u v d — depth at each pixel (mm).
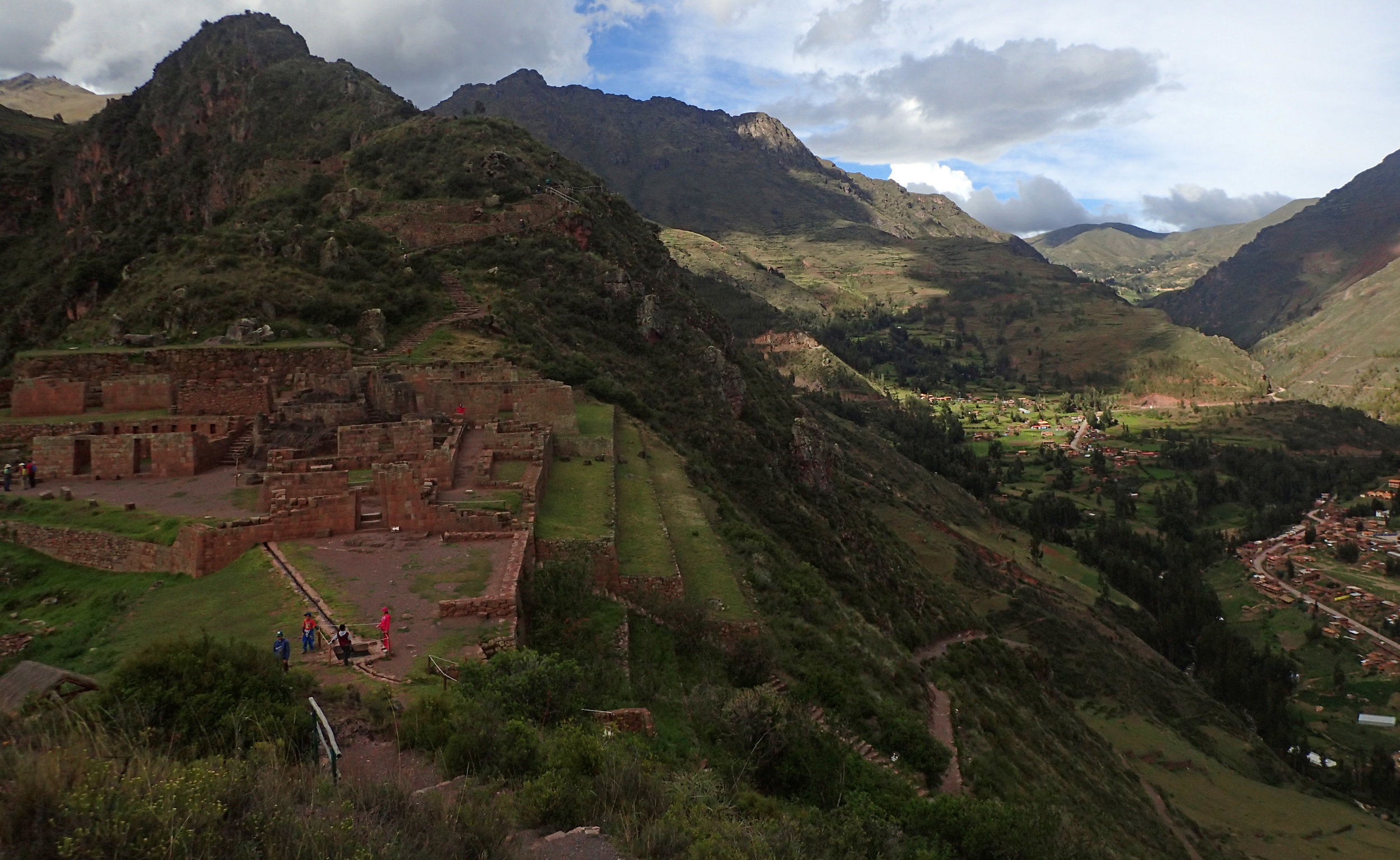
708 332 95875
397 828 11141
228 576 23766
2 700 14047
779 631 33219
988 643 65938
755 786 19906
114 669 17750
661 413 65625
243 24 144000
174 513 28641
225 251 66312
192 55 142125
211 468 36156
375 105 116188
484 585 22312
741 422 76000
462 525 27016
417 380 47438
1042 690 63375
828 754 22188
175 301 58438
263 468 35844
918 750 29109
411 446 36594
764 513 61656
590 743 14930
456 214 83688
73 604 24234
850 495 90938
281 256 66562
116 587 24562
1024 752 42938
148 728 12906
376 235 76125
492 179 90438
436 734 14438
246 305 58594
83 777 9953
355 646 18453
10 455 36531
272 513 25812
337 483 28125
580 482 38938
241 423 40344
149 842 9258
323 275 66000
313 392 43844
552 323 72250
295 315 59375
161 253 70500
